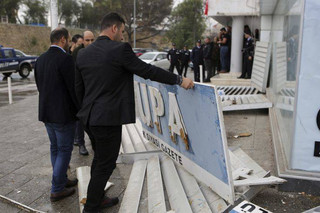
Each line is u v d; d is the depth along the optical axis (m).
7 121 7.46
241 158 4.13
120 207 3.21
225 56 12.66
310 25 3.04
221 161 2.81
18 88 14.35
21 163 4.70
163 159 4.23
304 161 3.34
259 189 3.22
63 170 3.48
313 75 3.12
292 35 3.76
